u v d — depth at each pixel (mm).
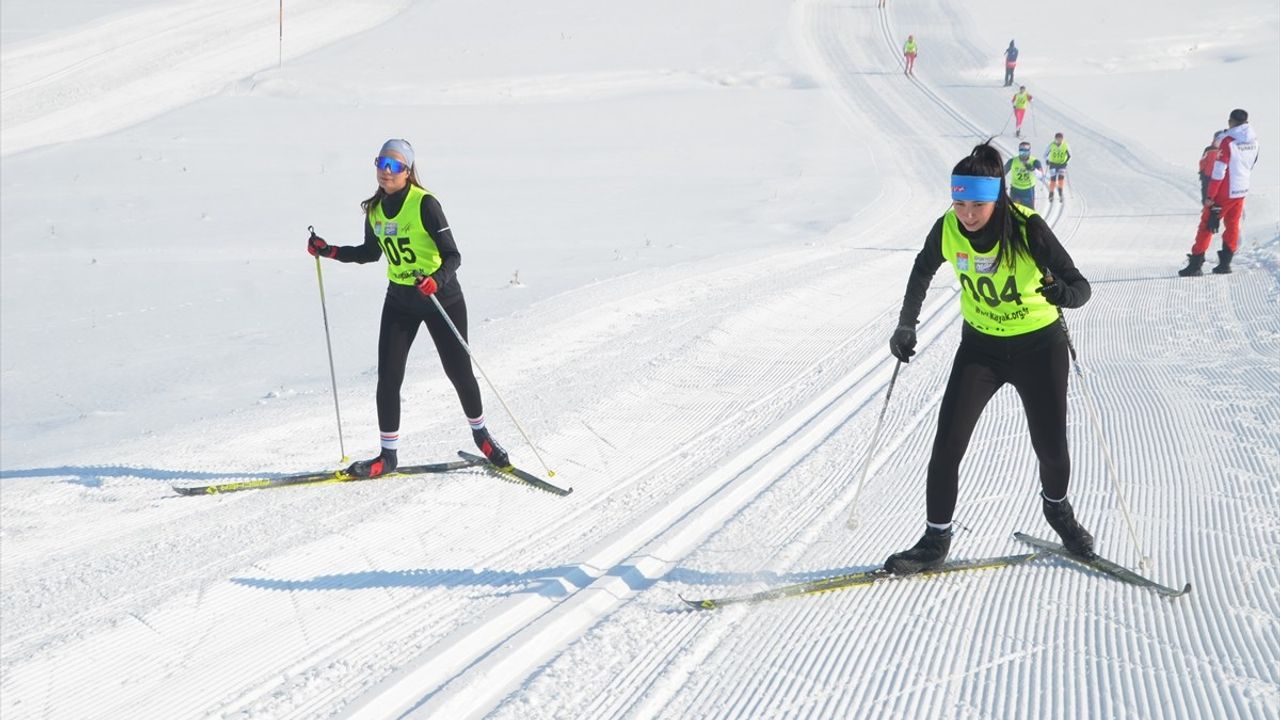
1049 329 10594
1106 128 78438
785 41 110750
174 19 109000
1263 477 14055
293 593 11484
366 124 77875
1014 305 10430
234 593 11469
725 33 114250
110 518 14039
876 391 20219
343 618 10859
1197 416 17094
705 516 13812
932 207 53531
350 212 50938
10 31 101250
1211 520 12750
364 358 26203
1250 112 82312
